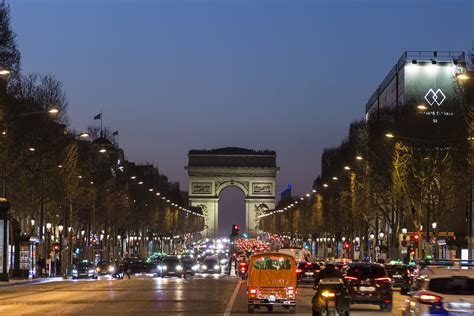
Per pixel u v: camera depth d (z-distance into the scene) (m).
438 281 34.47
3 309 57.31
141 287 92.06
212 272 160.75
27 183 120.25
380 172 126.88
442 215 111.50
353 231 169.12
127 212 196.38
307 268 104.25
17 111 108.44
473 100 89.06
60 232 140.00
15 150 113.00
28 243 115.12
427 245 112.25
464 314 33.53
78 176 138.75
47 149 121.69
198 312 55.12
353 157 163.62
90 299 68.81
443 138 111.81
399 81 174.62
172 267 134.38
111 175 184.50
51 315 52.19
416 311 34.50
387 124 134.12
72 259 147.00
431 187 107.19
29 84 122.00
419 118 120.94
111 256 191.62
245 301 67.06
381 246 142.75
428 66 167.75
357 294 57.94
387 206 141.00
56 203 138.25
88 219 167.25
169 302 65.19
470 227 106.56
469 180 94.38
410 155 109.38
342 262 104.44
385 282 58.25
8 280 102.25
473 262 36.19
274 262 57.62
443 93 166.62
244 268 115.50
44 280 116.81
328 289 44.88
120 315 52.31
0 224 101.44
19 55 96.19
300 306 64.19
